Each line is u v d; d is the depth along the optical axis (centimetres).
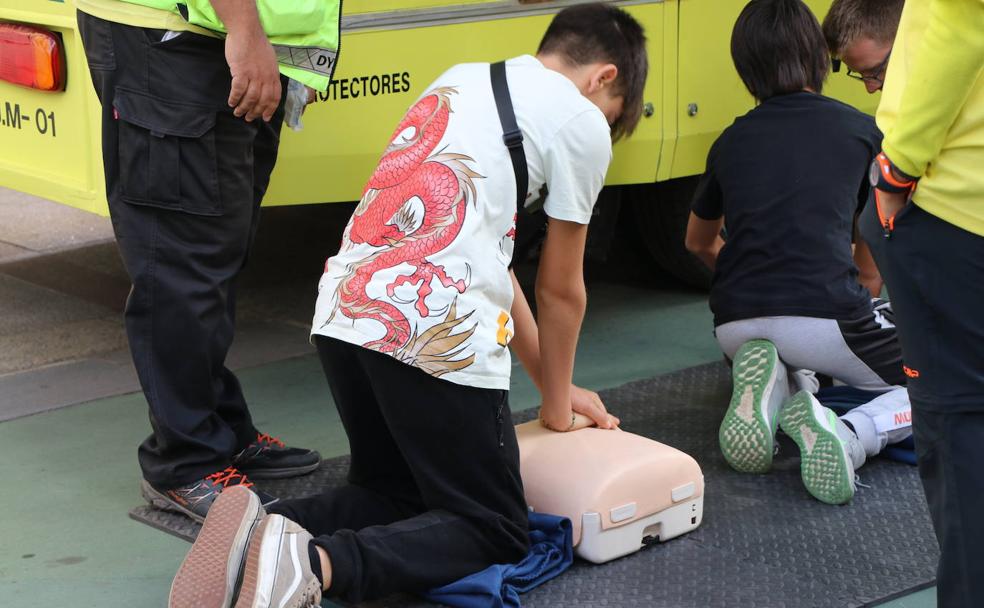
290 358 380
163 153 242
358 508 239
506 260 224
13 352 382
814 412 268
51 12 320
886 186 176
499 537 225
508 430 226
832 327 287
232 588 199
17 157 349
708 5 363
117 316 424
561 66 237
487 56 331
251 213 262
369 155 324
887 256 181
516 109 224
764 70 309
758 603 224
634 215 427
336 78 316
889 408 286
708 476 286
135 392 350
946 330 177
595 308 429
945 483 180
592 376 357
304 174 320
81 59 313
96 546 254
